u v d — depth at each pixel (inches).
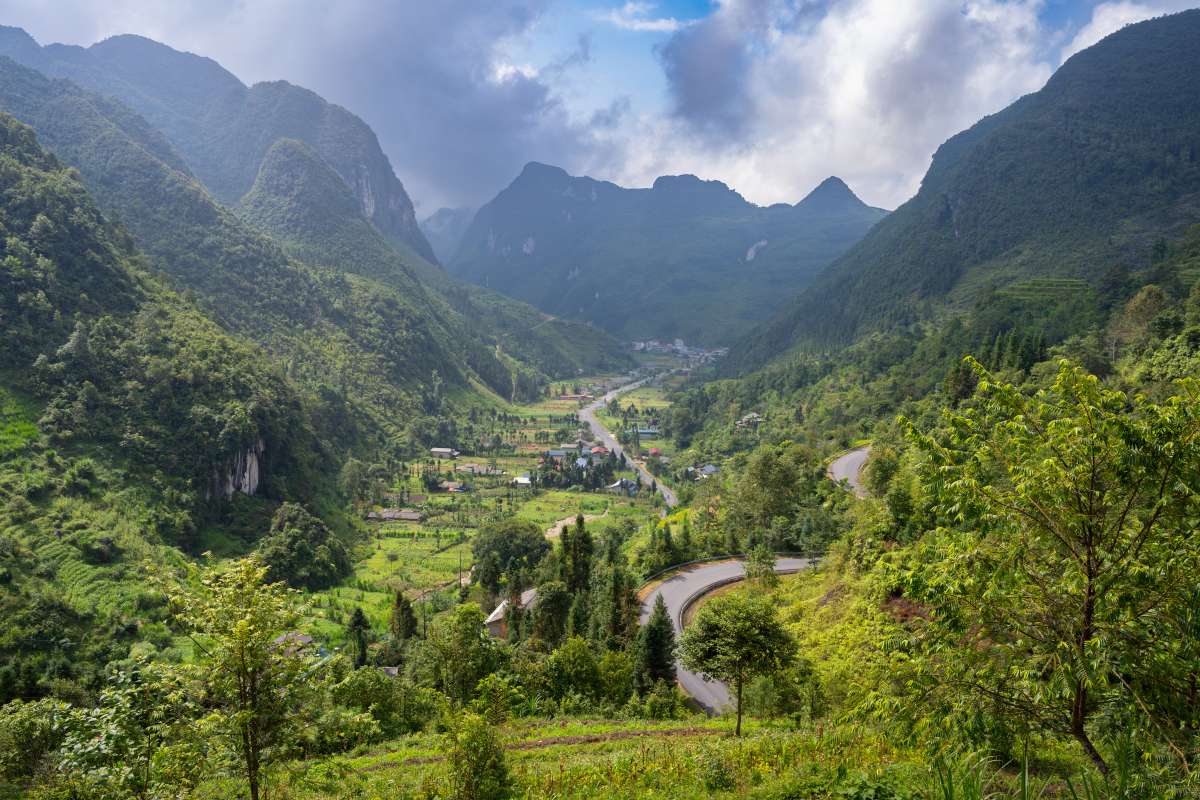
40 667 2331.4
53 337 4094.5
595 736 1143.6
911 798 452.8
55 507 3189.0
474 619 1530.5
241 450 4512.8
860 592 1622.8
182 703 472.7
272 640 486.6
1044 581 381.7
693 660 1068.5
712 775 652.1
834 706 1100.5
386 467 6830.7
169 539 3607.3
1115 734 357.4
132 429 3983.8
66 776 475.5
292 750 496.7
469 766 683.4
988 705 380.2
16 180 4756.4
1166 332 3095.5
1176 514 339.9
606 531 4377.5
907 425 439.8
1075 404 378.9
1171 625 327.3
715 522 3289.9
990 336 5191.9
